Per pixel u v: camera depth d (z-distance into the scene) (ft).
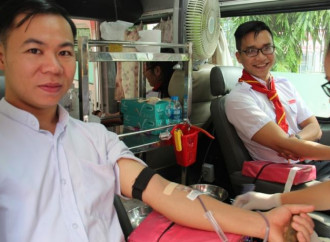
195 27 6.89
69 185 2.84
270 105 6.45
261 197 4.16
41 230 2.58
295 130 6.81
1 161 2.56
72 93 5.79
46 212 2.65
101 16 6.98
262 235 3.02
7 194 2.51
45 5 2.58
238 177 5.64
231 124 6.32
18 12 2.50
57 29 2.61
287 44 7.90
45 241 2.57
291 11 7.31
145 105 6.35
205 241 2.94
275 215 3.13
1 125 2.71
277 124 6.24
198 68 7.70
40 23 2.54
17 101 2.80
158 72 8.38
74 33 2.91
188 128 6.22
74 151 3.03
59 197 2.76
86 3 6.38
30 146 2.73
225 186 7.39
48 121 2.99
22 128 2.75
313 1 6.84
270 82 6.63
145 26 9.45
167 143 5.97
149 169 3.51
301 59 7.84
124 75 9.06
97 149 3.31
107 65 8.71
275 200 4.00
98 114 7.39
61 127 2.99
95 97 9.01
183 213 3.18
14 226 2.49
